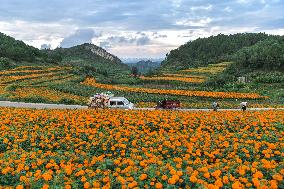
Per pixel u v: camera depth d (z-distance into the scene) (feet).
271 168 43.27
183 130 71.97
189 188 38.81
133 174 43.68
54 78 261.65
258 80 256.73
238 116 82.79
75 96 174.60
